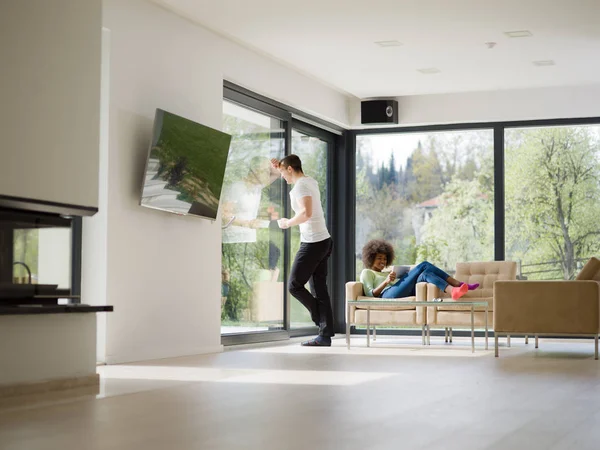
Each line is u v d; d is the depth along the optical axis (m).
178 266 6.86
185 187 6.75
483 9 6.86
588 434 2.99
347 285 8.62
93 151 4.79
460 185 10.16
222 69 7.55
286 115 8.90
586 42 7.88
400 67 8.84
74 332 4.58
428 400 3.95
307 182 7.90
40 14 4.43
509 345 8.30
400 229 10.36
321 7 6.78
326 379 4.91
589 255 9.74
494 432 3.02
